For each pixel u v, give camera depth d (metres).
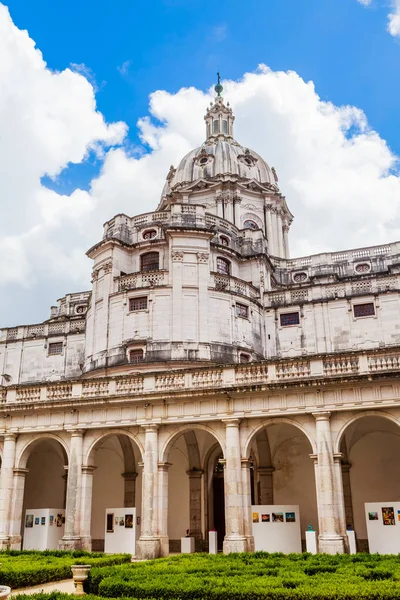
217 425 29.23
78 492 30.44
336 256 55.38
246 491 27.81
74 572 17.12
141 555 27.72
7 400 33.47
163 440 29.88
